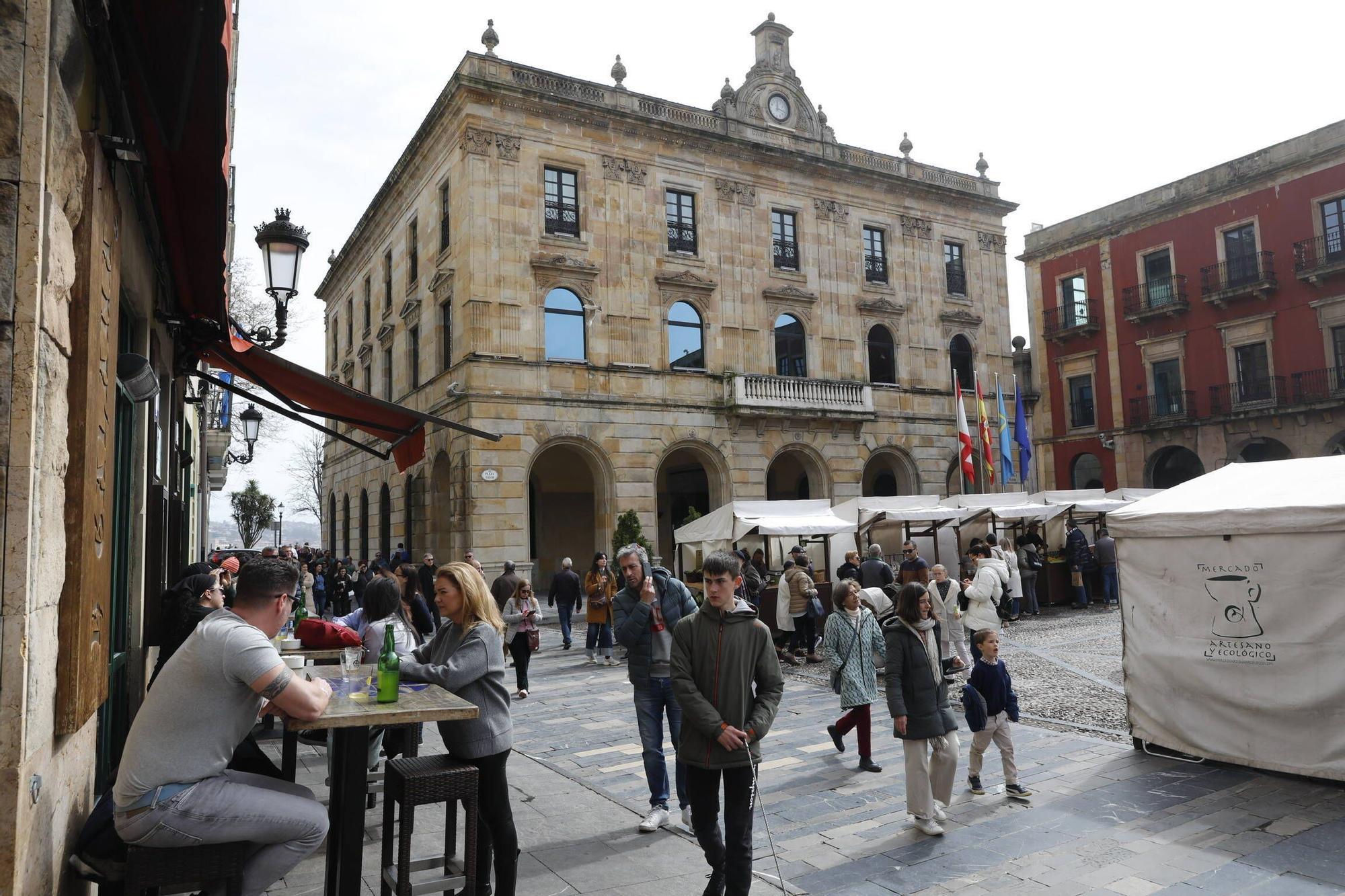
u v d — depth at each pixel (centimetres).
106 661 368
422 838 552
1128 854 532
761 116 2831
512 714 1028
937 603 1185
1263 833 560
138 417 557
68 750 314
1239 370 3105
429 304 2612
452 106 2412
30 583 250
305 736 592
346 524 3684
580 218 2488
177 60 354
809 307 2830
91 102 348
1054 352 3706
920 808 580
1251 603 695
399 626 616
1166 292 3288
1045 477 3703
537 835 570
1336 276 2848
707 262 2669
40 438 261
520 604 1140
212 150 429
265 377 883
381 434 993
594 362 2442
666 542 3155
